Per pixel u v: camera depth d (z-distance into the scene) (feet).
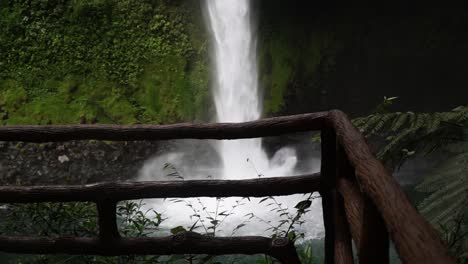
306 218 25.88
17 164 33.35
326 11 43.93
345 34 43.47
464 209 4.47
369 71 43.88
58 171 33.88
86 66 39.45
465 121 5.51
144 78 40.34
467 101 43.98
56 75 38.47
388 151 5.85
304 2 43.86
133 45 41.11
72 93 37.88
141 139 8.23
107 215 8.41
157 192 8.29
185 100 40.32
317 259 21.08
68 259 9.41
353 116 43.80
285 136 40.78
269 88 42.60
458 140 5.49
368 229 4.51
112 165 35.04
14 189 8.39
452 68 43.62
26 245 8.70
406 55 43.70
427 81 44.01
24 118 35.63
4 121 35.24
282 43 43.47
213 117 40.96
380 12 43.65
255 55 43.42
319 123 7.89
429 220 4.57
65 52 39.47
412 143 5.77
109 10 41.47
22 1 40.01
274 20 44.14
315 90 43.04
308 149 40.57
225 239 8.41
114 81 39.52
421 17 43.45
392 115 6.23
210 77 41.75
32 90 37.37
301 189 8.25
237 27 43.62
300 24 43.93
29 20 39.68
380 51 43.73
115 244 8.49
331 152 8.04
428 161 34.12
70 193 8.33
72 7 40.78
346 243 7.06
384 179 4.27
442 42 43.21
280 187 8.27
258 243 8.37
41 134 8.22
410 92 44.21
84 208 11.61
